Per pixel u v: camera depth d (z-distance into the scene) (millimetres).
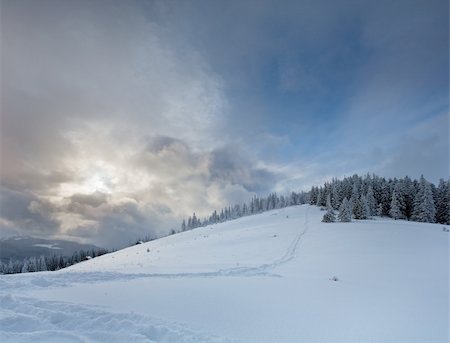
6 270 93250
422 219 68812
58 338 6883
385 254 24703
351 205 66812
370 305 10609
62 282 13766
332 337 7348
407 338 7395
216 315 8781
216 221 125188
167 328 7297
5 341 6664
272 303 10523
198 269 19781
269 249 30719
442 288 13836
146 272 17734
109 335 6977
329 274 17719
